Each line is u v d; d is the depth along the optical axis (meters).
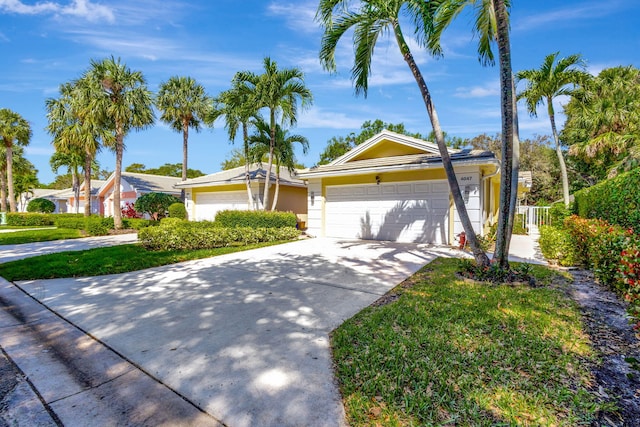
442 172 10.38
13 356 3.08
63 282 5.85
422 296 4.62
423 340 3.18
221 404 2.30
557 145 13.08
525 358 2.79
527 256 8.27
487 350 2.95
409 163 10.55
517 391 2.35
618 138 13.21
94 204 33.41
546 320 3.62
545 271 6.08
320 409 2.23
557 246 6.79
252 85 12.69
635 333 3.27
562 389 2.35
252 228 11.95
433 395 2.32
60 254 8.71
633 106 14.67
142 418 2.18
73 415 2.22
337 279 5.89
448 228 10.31
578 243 6.31
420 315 3.84
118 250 9.39
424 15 5.70
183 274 6.40
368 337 3.28
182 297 4.86
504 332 3.33
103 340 3.39
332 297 4.80
